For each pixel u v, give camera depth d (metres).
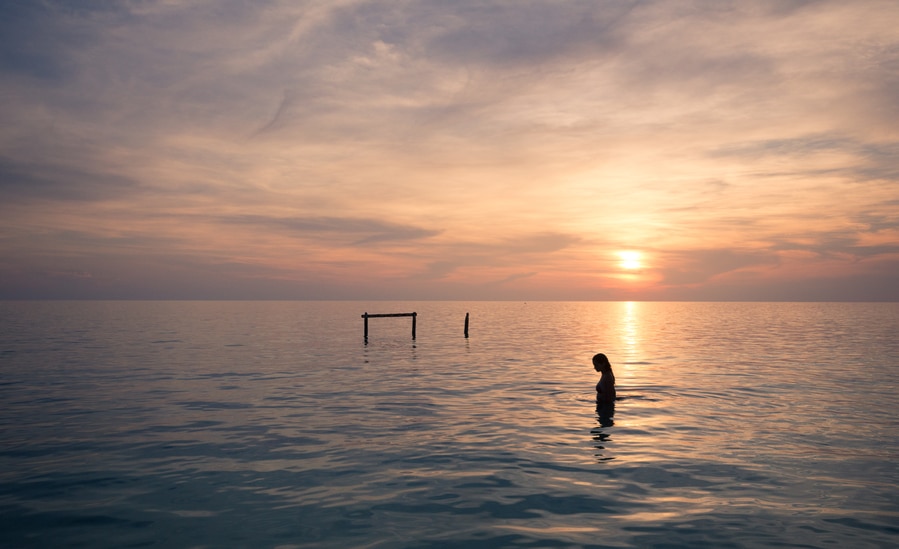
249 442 9.85
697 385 16.16
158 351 27.08
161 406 13.21
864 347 29.61
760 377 17.86
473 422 11.41
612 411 12.47
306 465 8.43
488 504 6.75
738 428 10.70
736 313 113.00
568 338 37.78
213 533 5.95
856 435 10.12
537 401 13.75
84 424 11.30
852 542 5.60
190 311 109.19
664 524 6.10
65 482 7.70
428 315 95.56
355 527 6.08
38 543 5.77
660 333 43.66
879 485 7.38
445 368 20.61
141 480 7.76
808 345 31.00
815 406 12.92
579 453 9.02
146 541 5.77
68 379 17.61
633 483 7.51
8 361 22.47
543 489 7.29
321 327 51.09
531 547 5.54
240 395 14.73
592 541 5.66
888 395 14.38
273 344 31.75
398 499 6.96
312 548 5.55
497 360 23.42
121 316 77.94
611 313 114.31
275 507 6.71
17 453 9.17
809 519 6.23
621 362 22.36
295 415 12.16
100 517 6.44
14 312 96.06
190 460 8.73
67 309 122.50
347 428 10.91
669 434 10.27
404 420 11.64
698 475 7.83
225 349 28.41
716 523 6.12
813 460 8.55
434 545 5.59
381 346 30.75
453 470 8.12
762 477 7.73
